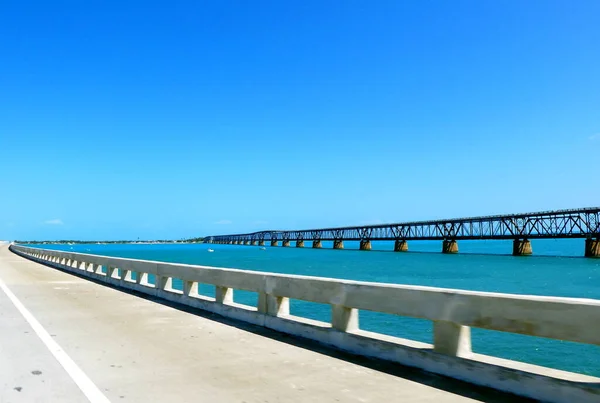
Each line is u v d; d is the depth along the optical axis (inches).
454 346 245.0
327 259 3833.7
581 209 3508.9
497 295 226.2
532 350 583.8
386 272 2268.7
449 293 245.9
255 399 214.4
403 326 713.6
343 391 224.7
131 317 440.5
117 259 778.2
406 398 213.5
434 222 5022.1
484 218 4343.0
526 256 3978.8
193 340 338.3
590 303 194.5
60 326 394.9
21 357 288.5
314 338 330.6
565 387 196.9
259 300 396.5
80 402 208.8
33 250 1951.3
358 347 294.8
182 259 3836.1
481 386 227.3
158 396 217.9
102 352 302.2
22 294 641.6
